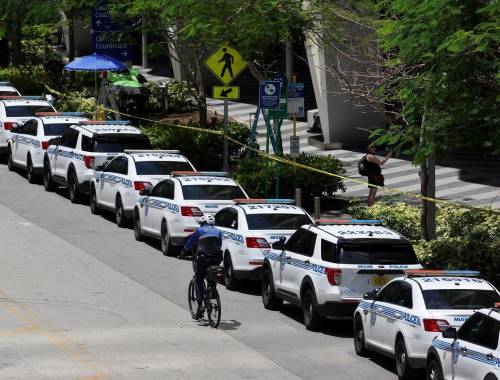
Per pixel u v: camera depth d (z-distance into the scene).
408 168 104.38
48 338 53.88
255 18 80.38
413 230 74.12
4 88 130.50
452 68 55.50
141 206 80.88
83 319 58.31
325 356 52.41
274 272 62.09
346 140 116.88
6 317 58.06
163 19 94.00
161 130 108.12
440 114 58.62
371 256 55.59
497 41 52.47
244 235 66.25
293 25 82.62
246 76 159.88
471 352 41.34
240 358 51.28
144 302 63.09
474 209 65.25
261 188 89.12
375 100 71.06
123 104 134.12
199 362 50.22
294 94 84.31
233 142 104.44
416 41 56.19
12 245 78.44
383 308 49.84
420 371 47.47
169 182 77.94
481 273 63.78
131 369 48.44
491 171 101.44
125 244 80.62
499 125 57.50
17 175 110.25
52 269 71.19
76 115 110.00
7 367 48.16
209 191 75.88
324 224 59.56
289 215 67.38
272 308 62.91
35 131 105.69
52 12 108.00
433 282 48.28
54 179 99.75
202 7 81.31
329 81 113.44
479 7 54.81
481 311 42.00
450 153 59.94
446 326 45.97
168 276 70.44
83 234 83.62
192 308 60.22
